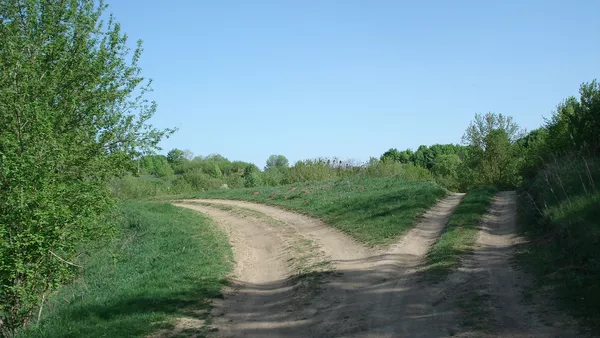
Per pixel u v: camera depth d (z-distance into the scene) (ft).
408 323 25.84
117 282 45.16
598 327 20.65
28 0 39.50
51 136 32.83
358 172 144.97
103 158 41.22
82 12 43.24
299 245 54.49
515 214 53.62
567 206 38.99
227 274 44.88
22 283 30.55
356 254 45.50
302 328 28.45
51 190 30.35
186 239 63.98
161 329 29.40
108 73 43.68
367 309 29.43
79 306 35.91
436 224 54.49
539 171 70.54
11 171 28.89
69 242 32.17
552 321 22.43
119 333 28.43
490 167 133.69
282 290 38.65
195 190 179.73
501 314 24.61
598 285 24.50
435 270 34.88
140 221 78.13
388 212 62.28
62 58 40.63
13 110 32.30
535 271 30.27
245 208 94.02
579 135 59.57
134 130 44.52
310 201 87.30
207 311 33.58
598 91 59.31
